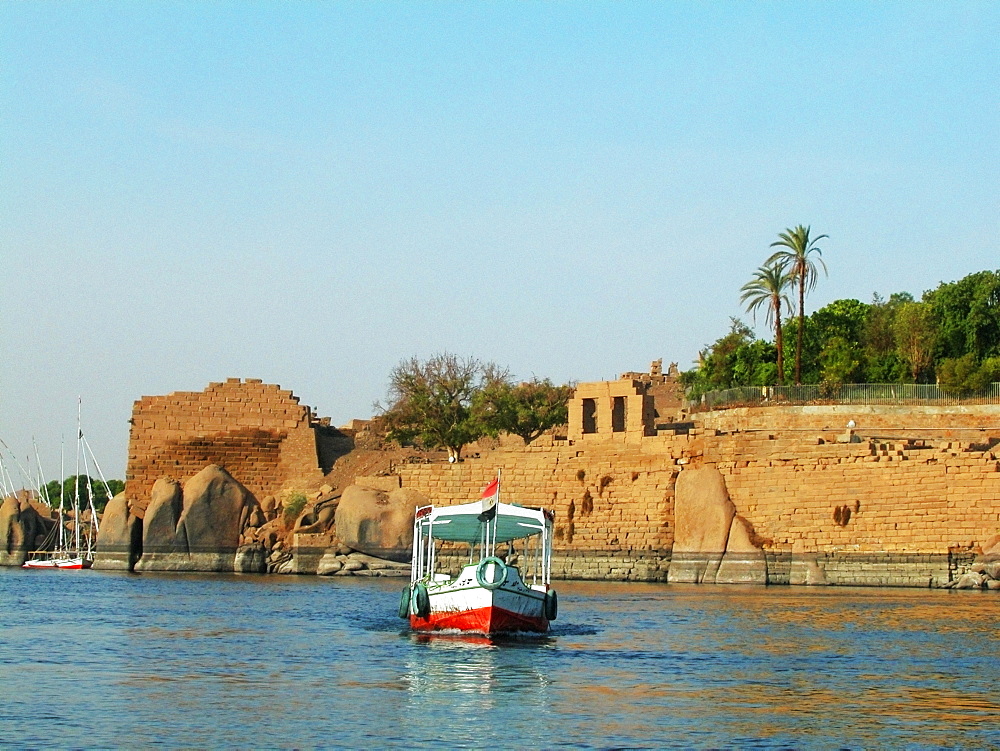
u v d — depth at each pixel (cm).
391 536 11450
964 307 12150
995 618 6812
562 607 7588
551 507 11019
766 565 9775
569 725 3903
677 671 4944
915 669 5019
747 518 10012
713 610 7375
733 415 11012
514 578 5866
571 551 10800
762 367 12238
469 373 13575
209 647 5675
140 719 3975
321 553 11875
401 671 4919
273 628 6488
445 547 11225
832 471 9600
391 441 13625
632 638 5950
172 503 12369
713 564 10000
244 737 3728
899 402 10531
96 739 3697
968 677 4825
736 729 3866
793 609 7406
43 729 3828
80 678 4772
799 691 4509
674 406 14362
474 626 5834
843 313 13075
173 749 3584
